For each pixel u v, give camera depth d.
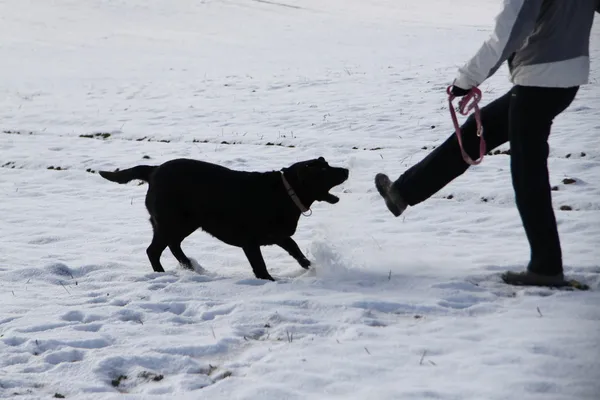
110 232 6.81
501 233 5.89
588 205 6.38
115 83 18.72
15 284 5.17
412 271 4.84
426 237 5.89
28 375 3.41
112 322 4.17
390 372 3.21
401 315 4.00
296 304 4.25
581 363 3.13
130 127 12.59
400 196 4.73
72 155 10.60
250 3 39.25
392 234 6.05
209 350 3.64
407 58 21.39
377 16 37.03
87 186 8.96
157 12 35.50
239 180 5.02
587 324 3.62
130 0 37.69
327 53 24.33
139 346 3.72
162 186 5.17
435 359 3.32
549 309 3.87
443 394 2.93
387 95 13.67
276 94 15.02
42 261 5.83
